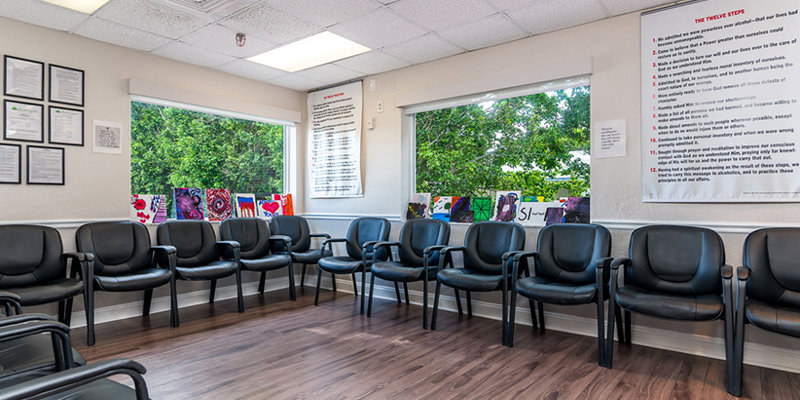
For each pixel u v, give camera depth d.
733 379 2.33
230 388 2.41
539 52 3.67
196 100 4.40
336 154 5.12
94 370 1.03
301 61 4.48
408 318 3.86
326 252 4.68
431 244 3.96
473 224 3.75
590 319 3.39
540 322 3.54
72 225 3.62
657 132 3.15
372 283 3.91
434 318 3.52
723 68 2.90
